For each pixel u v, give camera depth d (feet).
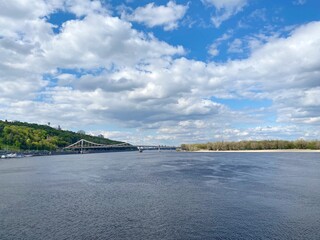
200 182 266.16
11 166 497.46
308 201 181.98
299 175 310.65
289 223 138.41
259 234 124.36
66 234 126.72
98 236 124.06
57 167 463.01
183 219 146.82
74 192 224.33
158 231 129.59
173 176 316.19
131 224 139.74
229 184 251.80
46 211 165.17
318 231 127.44
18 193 221.87
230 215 152.46
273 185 243.60
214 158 646.33
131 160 644.69
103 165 495.00
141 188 238.68
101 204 181.47
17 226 138.21
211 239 119.55
